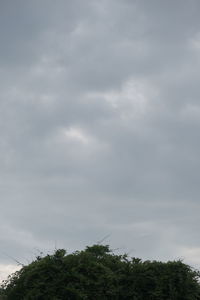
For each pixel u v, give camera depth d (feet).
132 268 77.51
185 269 76.79
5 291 75.15
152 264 77.36
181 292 75.00
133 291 74.79
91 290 72.79
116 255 82.84
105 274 74.54
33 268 74.08
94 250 83.46
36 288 71.87
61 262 74.95
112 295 73.97
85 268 74.43
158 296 74.28
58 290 71.67
